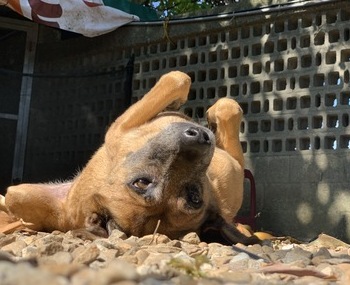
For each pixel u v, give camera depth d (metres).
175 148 0.69
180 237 0.75
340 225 1.16
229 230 0.78
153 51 1.42
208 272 0.47
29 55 1.53
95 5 1.40
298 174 1.21
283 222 1.22
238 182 0.86
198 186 0.73
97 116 1.43
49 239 0.68
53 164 1.46
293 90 1.23
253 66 1.29
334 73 1.19
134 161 0.73
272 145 1.25
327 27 1.20
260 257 0.61
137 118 0.79
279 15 1.25
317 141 1.21
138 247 0.62
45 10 1.36
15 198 0.83
